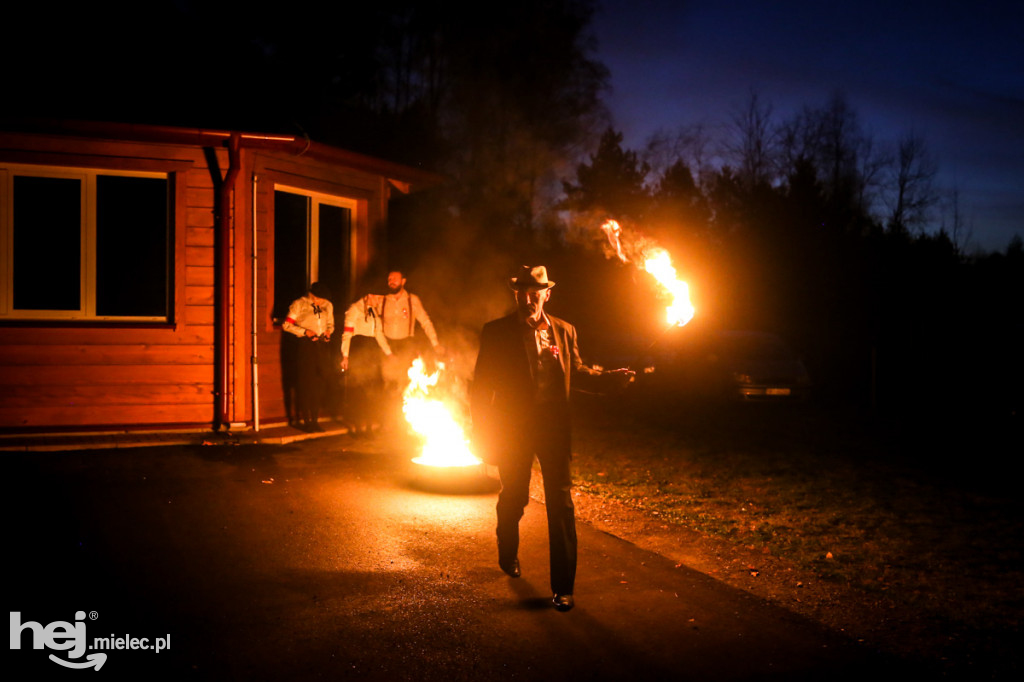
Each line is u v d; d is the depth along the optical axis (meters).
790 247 24.88
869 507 7.33
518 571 5.01
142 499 6.46
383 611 4.49
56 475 7.04
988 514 7.12
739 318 25.45
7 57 8.97
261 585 4.81
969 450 10.45
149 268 9.03
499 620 4.42
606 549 5.75
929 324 16.78
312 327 9.46
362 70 26.66
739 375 14.64
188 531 5.74
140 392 8.87
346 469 7.77
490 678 3.78
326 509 6.41
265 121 9.40
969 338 15.50
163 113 8.81
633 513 6.93
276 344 9.63
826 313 23.52
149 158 8.84
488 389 4.79
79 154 8.57
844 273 23.81
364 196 10.88
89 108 8.45
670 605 4.72
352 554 5.41
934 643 4.28
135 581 4.79
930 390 15.96
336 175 10.39
